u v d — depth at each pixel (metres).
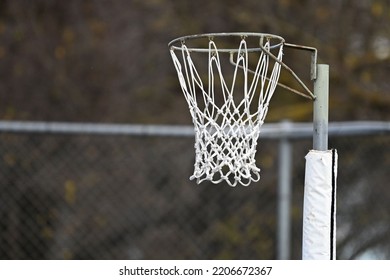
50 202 13.90
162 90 19.52
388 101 17.27
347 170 13.88
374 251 13.60
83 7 20.25
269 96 8.90
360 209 13.73
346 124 12.09
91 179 14.62
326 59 17.61
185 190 15.05
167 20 19.55
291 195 13.87
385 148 13.66
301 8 18.09
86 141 14.59
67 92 19.67
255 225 14.64
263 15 18.25
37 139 13.82
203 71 17.91
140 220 14.90
